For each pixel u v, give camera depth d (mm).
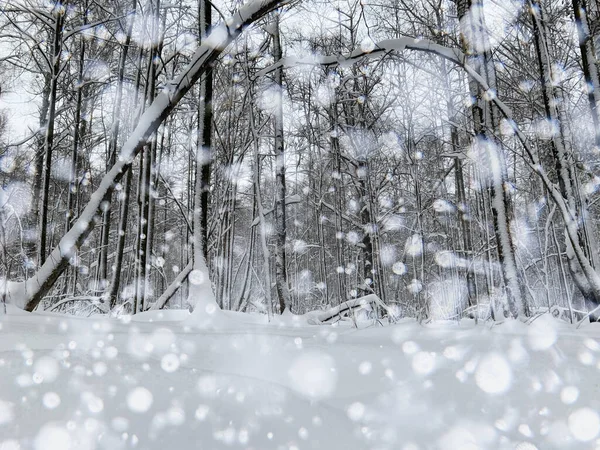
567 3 5293
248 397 1304
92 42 7980
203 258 3951
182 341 1984
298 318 5133
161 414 1136
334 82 9078
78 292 8422
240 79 6766
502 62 5801
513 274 3949
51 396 1176
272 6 3617
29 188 8930
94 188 11492
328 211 13969
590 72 4523
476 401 1277
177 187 13781
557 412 1167
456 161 9594
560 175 4363
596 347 1799
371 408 1256
